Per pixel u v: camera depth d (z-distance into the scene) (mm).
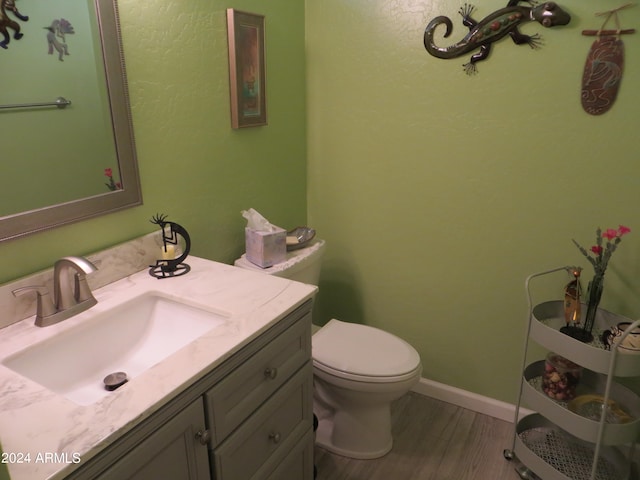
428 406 2244
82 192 1310
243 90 1786
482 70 1805
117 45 1319
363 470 1881
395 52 1945
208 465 1068
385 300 2307
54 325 1160
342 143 2182
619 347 1458
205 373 992
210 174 1739
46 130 1197
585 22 1609
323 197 2314
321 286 2459
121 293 1329
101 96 1309
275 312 1218
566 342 1540
